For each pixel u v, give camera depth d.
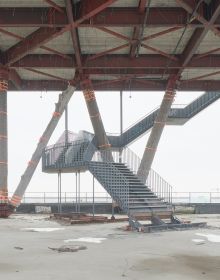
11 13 29.11
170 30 31.55
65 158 34.84
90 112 41.16
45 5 29.02
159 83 45.31
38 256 14.01
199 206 44.91
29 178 39.12
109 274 11.05
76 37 31.94
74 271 11.44
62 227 25.61
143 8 28.25
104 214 40.91
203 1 28.16
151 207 26.69
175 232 22.16
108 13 29.61
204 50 37.88
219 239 18.81
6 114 36.81
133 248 15.89
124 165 31.67
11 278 10.57
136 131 48.53
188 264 12.53
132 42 33.62
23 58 38.09
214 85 46.72
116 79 43.50
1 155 36.12
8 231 22.97
